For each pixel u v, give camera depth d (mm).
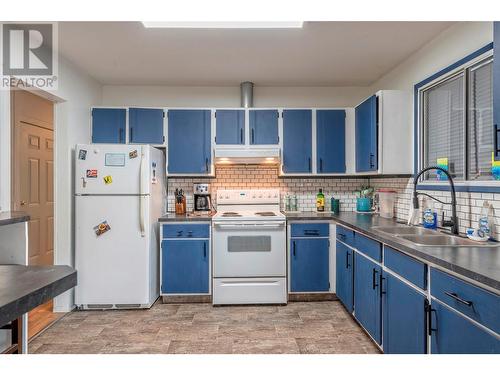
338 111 3672
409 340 1807
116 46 2811
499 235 1972
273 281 3289
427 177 2857
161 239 3314
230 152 3561
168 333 2643
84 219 3109
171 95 3928
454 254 1583
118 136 3566
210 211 3828
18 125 3773
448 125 2584
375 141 3033
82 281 3115
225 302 3256
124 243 3123
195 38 2664
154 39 2678
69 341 2510
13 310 830
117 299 3125
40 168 4168
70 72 3158
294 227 3352
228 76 3600
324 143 3666
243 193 3840
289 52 2947
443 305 1505
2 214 1863
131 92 3908
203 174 3641
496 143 1619
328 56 3047
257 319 2920
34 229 4039
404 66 3160
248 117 3650
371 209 3803
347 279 2939
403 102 2994
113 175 3119
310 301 3393
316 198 3930
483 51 2115
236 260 3271
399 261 1937
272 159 3660
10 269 1120
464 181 2299
